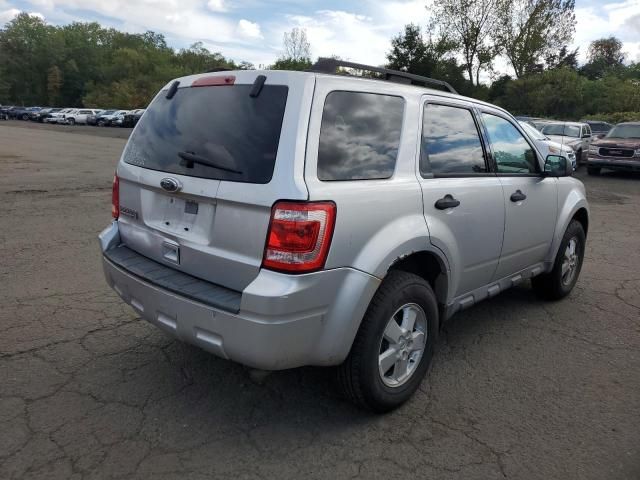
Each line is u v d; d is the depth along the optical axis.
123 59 92.00
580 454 2.85
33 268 5.62
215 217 2.79
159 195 3.16
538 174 4.48
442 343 4.20
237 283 2.72
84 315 4.43
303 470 2.67
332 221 2.63
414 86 3.43
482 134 3.92
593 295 5.41
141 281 3.02
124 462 2.67
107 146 24.48
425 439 2.95
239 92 2.93
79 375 3.49
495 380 3.62
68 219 8.09
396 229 2.96
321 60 3.05
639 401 3.39
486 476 2.67
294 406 3.24
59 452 2.72
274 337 2.55
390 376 3.17
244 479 2.59
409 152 3.21
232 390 3.39
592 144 16.94
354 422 3.09
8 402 3.14
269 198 2.57
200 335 2.74
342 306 2.74
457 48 41.91
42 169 14.49
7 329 4.12
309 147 2.66
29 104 98.88
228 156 2.79
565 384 3.59
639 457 2.84
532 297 5.32
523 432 3.04
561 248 4.90
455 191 3.44
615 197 12.71
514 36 41.81
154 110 3.46
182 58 97.69
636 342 4.28
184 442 2.85
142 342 3.98
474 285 3.86
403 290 3.04
